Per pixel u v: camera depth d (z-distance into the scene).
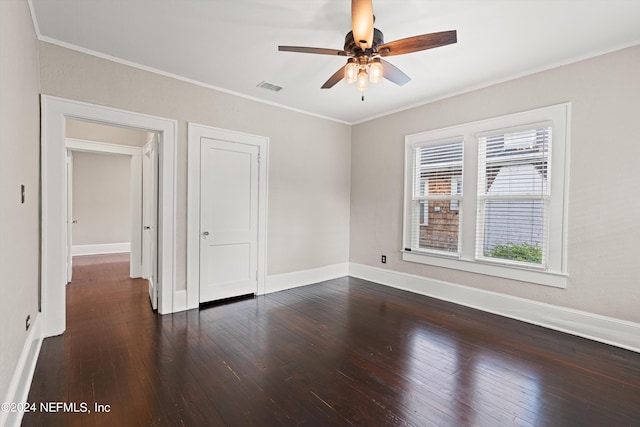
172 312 3.45
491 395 2.02
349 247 5.29
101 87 2.94
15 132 1.83
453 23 2.40
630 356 2.54
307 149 4.67
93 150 4.71
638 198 2.63
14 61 1.79
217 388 2.06
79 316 3.30
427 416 1.81
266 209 4.24
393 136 4.59
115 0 2.17
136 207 4.97
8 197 1.68
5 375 1.59
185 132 3.49
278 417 1.79
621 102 2.69
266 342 2.75
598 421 1.78
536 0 2.12
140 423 1.72
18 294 1.91
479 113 3.62
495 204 3.54
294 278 4.58
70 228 4.65
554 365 2.39
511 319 3.34
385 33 2.54
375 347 2.68
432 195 4.13
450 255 3.90
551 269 3.09
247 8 2.25
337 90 3.80
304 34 2.59
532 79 3.21
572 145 2.95
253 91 3.85
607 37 2.57
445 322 3.24
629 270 2.67
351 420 1.77
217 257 3.81
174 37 2.65
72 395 1.95
